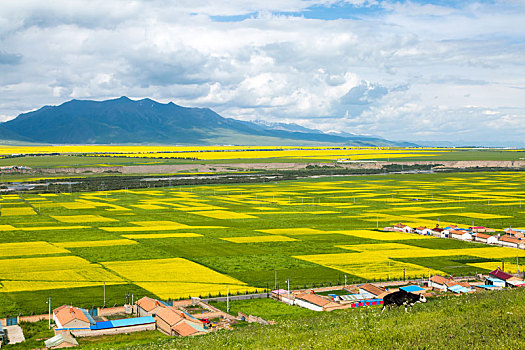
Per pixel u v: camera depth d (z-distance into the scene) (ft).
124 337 249.55
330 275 361.92
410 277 355.97
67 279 350.43
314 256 420.77
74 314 257.96
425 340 143.13
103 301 304.50
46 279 350.02
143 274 364.79
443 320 159.53
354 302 295.69
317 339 159.22
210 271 374.02
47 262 396.37
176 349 183.32
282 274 365.81
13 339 243.60
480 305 176.24
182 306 297.53
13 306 293.84
